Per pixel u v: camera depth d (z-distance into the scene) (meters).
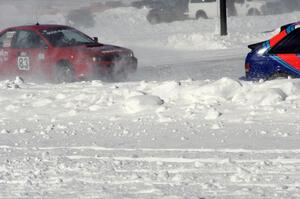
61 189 17.42
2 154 22.34
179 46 72.94
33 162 20.72
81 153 21.73
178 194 16.23
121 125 26.20
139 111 28.42
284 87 28.67
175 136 23.44
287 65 32.78
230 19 99.75
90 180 18.19
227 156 19.88
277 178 17.12
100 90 33.56
